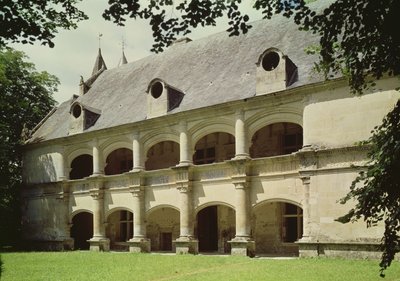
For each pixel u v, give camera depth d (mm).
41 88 43375
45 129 39125
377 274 15086
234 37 31047
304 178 22062
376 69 7441
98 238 31562
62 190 34469
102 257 25703
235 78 27203
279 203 26328
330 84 21453
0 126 36719
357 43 7395
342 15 7215
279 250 25906
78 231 36656
